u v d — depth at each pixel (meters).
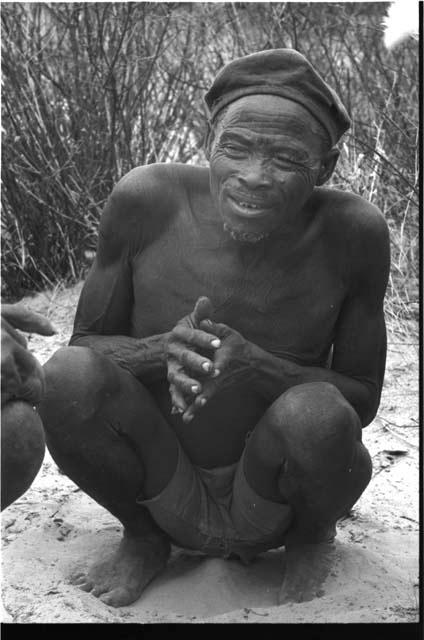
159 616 2.99
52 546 3.34
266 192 2.69
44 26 6.20
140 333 3.07
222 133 2.75
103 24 5.54
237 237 2.75
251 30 6.32
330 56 6.07
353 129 5.62
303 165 2.73
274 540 3.12
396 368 4.74
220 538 3.13
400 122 5.66
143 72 5.80
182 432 3.11
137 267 3.02
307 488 2.90
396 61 5.90
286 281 2.94
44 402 2.90
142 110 5.77
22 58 5.52
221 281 2.94
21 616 2.93
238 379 2.91
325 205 2.96
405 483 3.82
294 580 3.05
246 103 2.74
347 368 3.08
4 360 2.33
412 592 3.04
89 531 3.46
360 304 3.04
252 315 2.95
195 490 3.12
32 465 2.42
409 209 5.41
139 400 2.99
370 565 3.17
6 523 3.50
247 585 3.13
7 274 5.53
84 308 3.12
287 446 2.85
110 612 2.99
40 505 3.64
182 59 6.02
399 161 5.55
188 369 2.87
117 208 2.99
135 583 3.09
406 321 5.09
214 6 6.27
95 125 5.57
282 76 2.75
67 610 2.95
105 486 3.04
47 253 5.59
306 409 2.83
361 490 3.04
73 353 2.93
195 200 2.98
